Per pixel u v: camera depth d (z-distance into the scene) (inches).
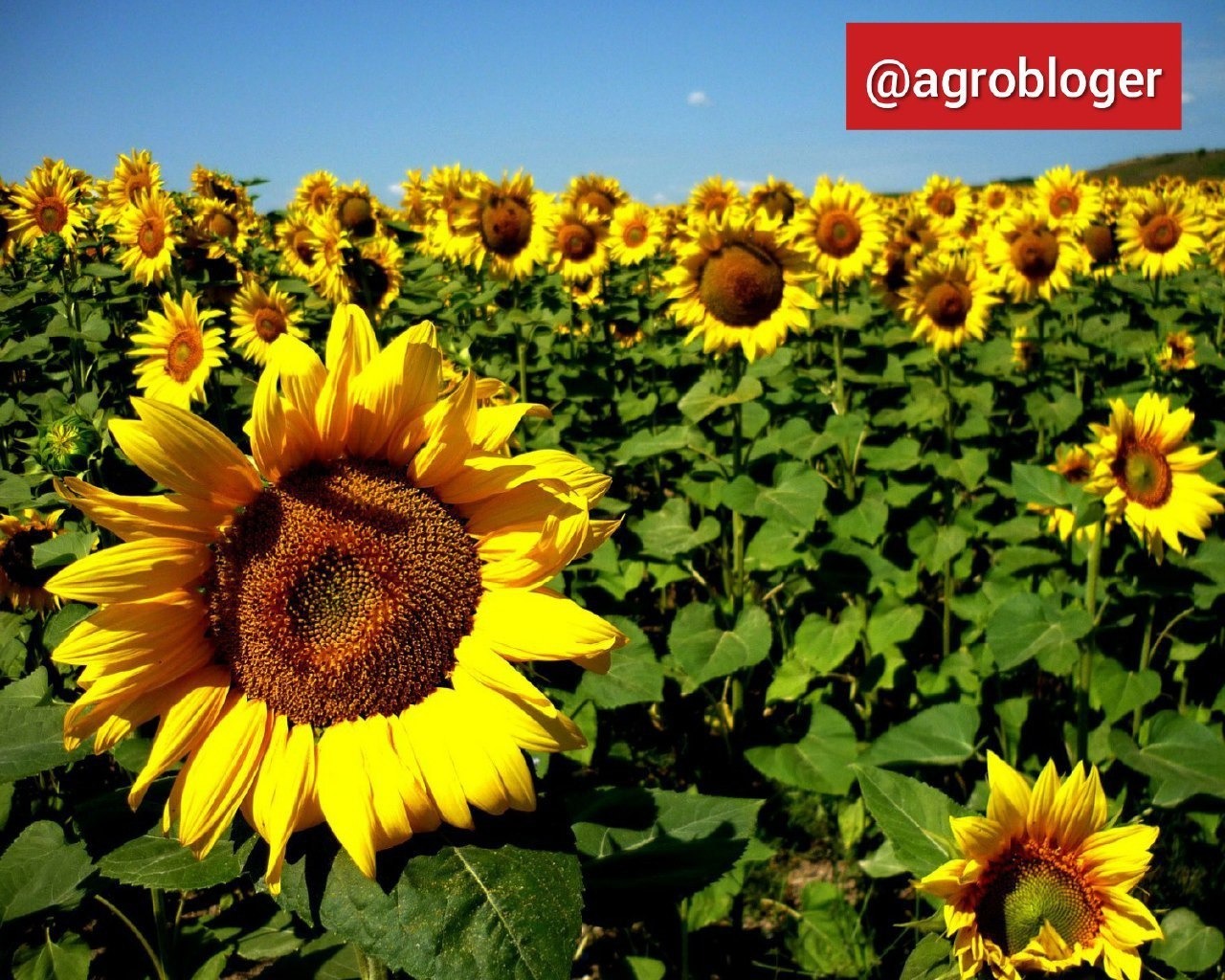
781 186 137.9
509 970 23.7
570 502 29.9
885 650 73.2
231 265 106.0
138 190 116.2
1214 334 127.1
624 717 71.7
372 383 28.6
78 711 26.2
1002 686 73.2
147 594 26.8
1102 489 58.8
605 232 123.5
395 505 29.7
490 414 30.9
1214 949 50.6
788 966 57.2
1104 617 61.5
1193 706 70.3
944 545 74.5
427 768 27.2
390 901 24.9
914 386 92.8
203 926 46.3
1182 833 59.8
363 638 28.2
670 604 89.3
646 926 57.4
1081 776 37.9
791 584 72.6
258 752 27.7
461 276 132.3
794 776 61.4
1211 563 63.2
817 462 94.7
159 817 30.5
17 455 72.7
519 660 29.0
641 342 126.6
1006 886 38.8
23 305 97.3
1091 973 38.4
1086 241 138.6
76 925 51.1
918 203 177.8
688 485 72.9
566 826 27.8
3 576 52.3
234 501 28.6
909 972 38.6
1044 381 109.9
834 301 102.9
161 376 75.8
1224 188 284.7
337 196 122.5
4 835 48.1
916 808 40.4
